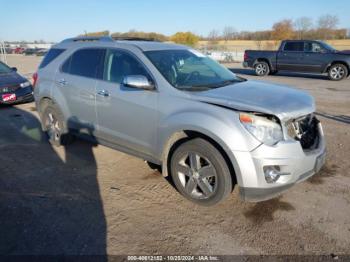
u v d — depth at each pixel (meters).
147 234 3.02
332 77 14.49
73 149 5.29
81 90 4.56
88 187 3.95
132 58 4.03
